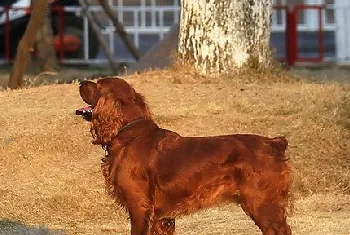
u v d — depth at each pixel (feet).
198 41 54.39
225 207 41.27
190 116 48.73
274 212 29.35
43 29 88.79
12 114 49.98
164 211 29.50
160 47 70.79
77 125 48.29
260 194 29.17
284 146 29.99
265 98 51.49
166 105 49.98
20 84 59.16
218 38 54.08
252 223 38.42
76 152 46.52
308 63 99.86
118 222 40.22
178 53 55.67
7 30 95.30
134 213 29.60
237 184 29.25
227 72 54.29
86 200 42.24
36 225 39.40
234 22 54.03
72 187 43.45
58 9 95.76
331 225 37.96
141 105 30.32
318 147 47.60
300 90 53.36
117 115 29.81
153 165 29.35
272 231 29.35
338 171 45.96
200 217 39.81
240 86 53.16
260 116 49.34
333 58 102.32
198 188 29.12
